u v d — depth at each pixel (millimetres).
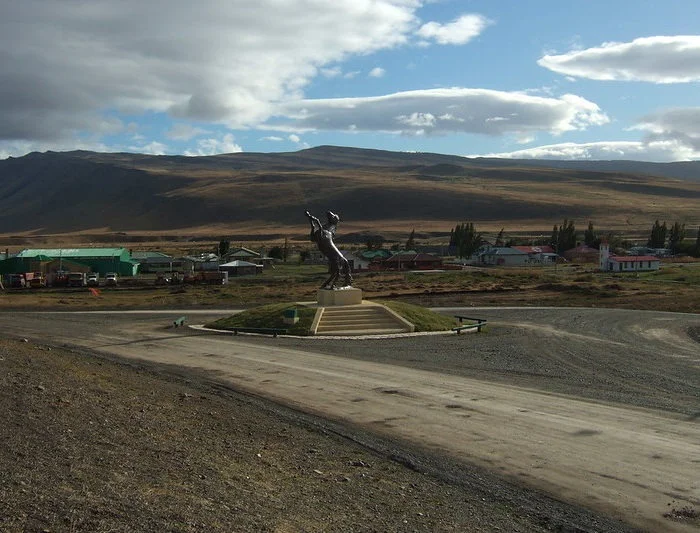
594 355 28469
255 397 19406
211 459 12516
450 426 16391
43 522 8352
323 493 11297
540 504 11500
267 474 12047
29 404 14570
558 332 36750
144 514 9078
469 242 133750
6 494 9109
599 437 15422
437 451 14430
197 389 20281
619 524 10711
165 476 11039
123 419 14648
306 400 19094
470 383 21672
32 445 11719
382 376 22734
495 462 13703
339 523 9914
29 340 31141
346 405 18516
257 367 24422
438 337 33688
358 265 110938
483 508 11234
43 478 10031
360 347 29828
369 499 11234
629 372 24297
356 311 37125
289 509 10258
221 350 28672
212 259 112750
